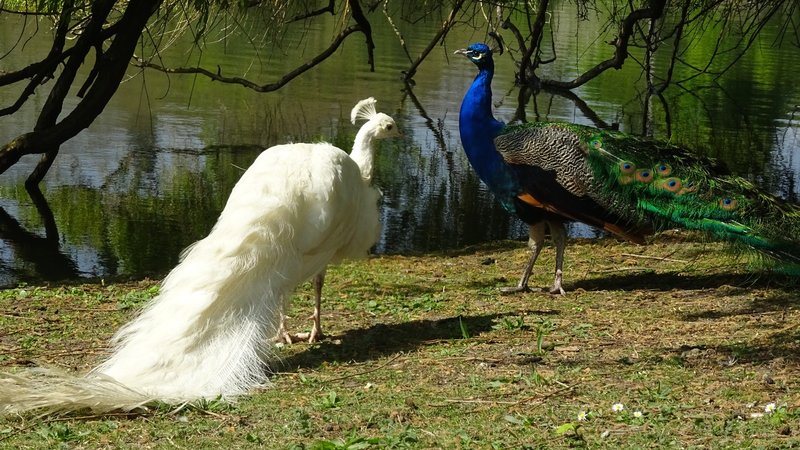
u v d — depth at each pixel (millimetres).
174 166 14320
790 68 25266
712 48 27828
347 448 4578
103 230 11445
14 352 6402
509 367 6039
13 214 11992
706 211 8016
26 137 11172
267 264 5949
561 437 4738
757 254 8047
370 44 17156
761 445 4520
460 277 9164
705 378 5719
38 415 5055
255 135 16172
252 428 4988
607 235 11867
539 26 20344
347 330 7129
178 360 5523
